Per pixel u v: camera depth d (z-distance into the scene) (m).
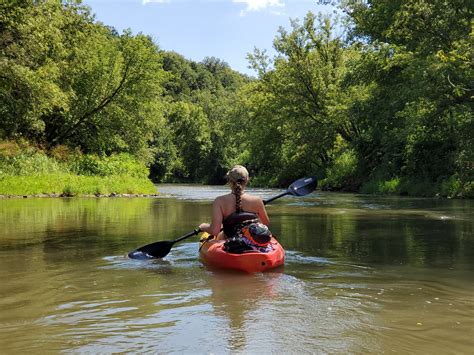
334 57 33.06
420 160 21.20
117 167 27.23
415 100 18.61
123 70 30.72
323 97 31.88
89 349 2.47
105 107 30.59
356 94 28.48
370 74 23.38
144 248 5.29
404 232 7.40
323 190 29.31
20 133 25.91
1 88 21.78
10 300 3.47
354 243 6.29
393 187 22.41
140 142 32.31
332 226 8.29
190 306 3.27
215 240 5.23
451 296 3.56
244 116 43.56
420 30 19.31
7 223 8.83
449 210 11.85
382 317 3.01
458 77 16.52
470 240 6.52
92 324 2.90
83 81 29.78
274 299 3.46
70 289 3.80
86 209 12.48
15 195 18.97
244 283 4.00
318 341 2.57
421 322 2.91
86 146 30.98
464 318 3.01
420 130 20.92
